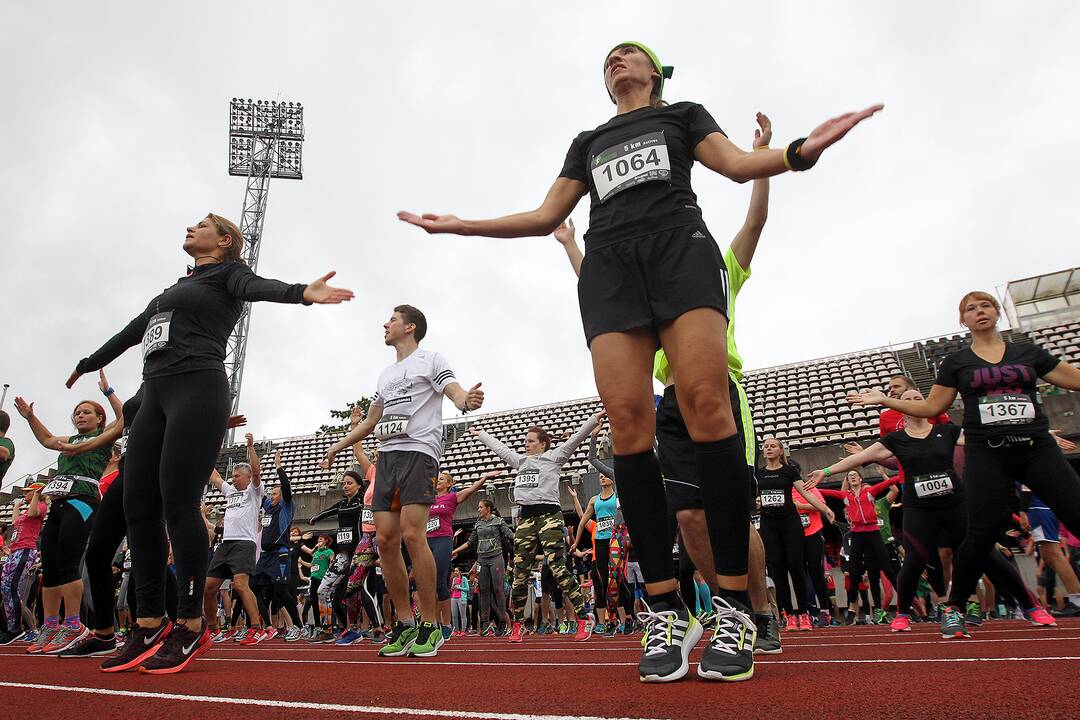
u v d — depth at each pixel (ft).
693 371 6.67
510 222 8.12
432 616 12.59
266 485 75.20
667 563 6.98
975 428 11.92
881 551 25.54
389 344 14.61
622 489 7.13
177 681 7.99
